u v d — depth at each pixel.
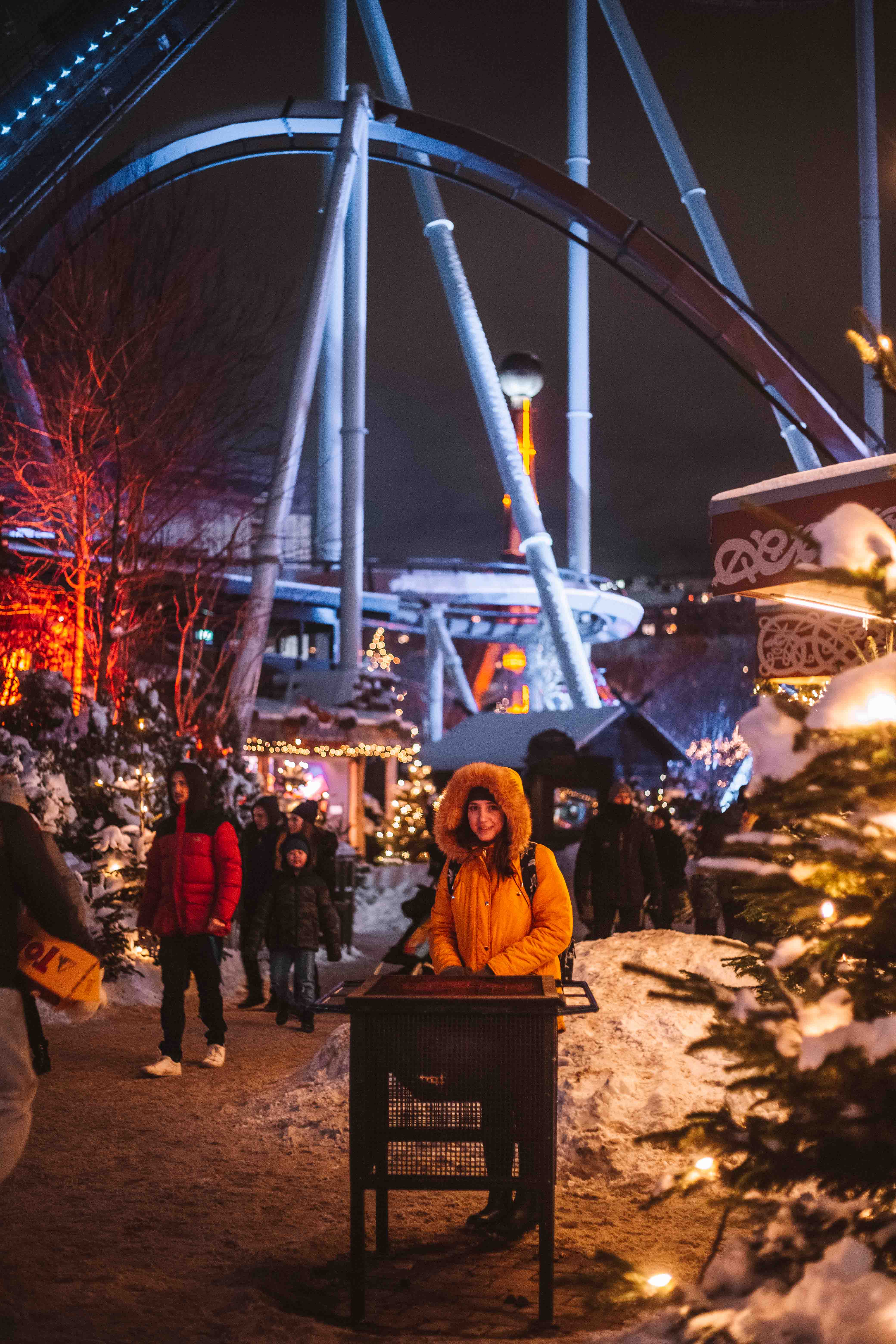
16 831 3.58
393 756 23.34
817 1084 2.39
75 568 15.64
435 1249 4.24
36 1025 7.34
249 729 19.98
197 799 7.77
